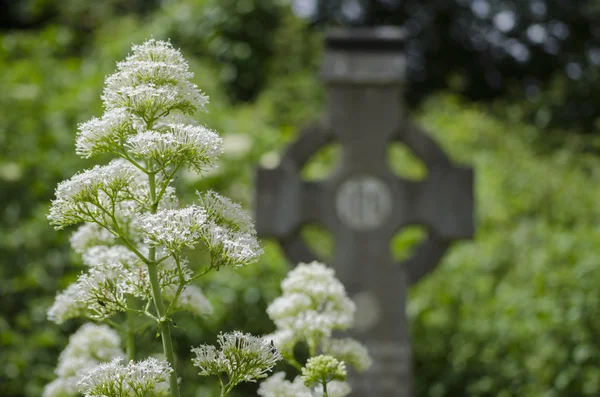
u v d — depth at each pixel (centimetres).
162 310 188
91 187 188
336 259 575
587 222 833
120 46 973
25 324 600
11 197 687
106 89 193
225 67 1138
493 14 1756
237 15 1159
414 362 665
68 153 721
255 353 190
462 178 586
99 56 996
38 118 755
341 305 270
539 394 604
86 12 1273
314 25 1770
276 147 813
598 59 1672
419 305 686
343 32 605
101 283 195
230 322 621
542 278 655
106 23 1208
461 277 711
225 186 703
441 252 598
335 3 1778
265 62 1177
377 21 1817
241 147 740
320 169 855
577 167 1018
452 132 1029
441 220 582
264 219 578
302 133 586
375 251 575
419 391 650
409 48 1805
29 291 636
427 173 587
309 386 238
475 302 689
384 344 560
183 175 639
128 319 243
